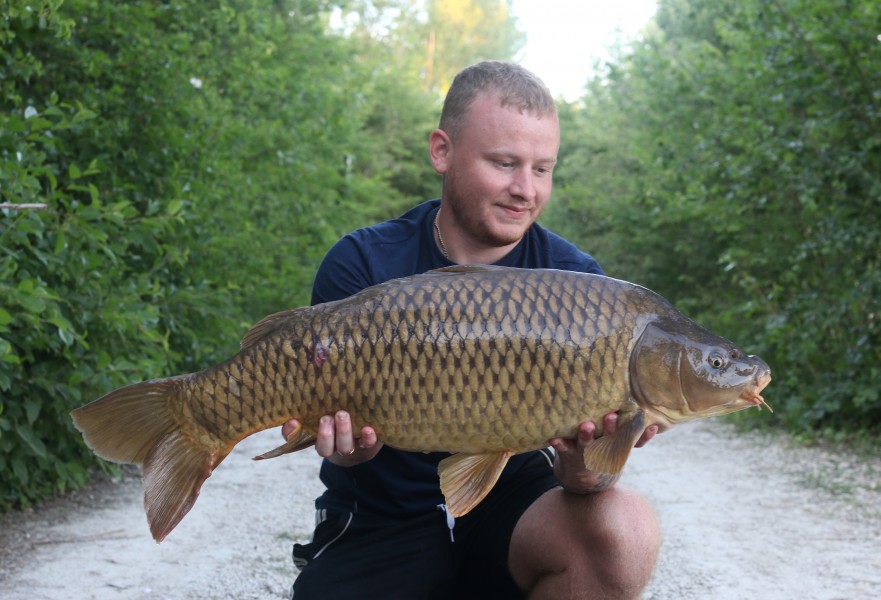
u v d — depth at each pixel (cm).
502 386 223
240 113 1057
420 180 3194
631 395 226
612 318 225
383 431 228
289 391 228
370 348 225
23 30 596
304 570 281
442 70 4781
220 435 232
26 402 507
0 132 507
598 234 2067
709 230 1404
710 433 888
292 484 642
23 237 479
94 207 528
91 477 627
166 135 728
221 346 798
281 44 1236
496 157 265
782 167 887
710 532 538
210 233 827
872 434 820
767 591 439
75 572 441
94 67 668
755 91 964
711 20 1819
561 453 235
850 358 823
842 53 836
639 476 696
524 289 226
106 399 231
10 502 546
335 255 284
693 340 226
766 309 974
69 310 548
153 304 692
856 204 873
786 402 906
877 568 470
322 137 1248
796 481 670
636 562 247
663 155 1234
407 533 280
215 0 971
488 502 284
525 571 262
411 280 230
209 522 539
